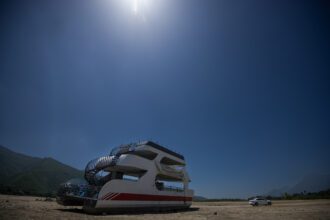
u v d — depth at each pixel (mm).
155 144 25500
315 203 44156
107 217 16625
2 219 13969
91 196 19438
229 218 19000
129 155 21750
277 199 73062
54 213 17953
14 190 64250
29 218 14695
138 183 21781
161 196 24641
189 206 31656
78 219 15039
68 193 21266
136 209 21172
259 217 19922
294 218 19172
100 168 22125
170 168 27297
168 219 17000
